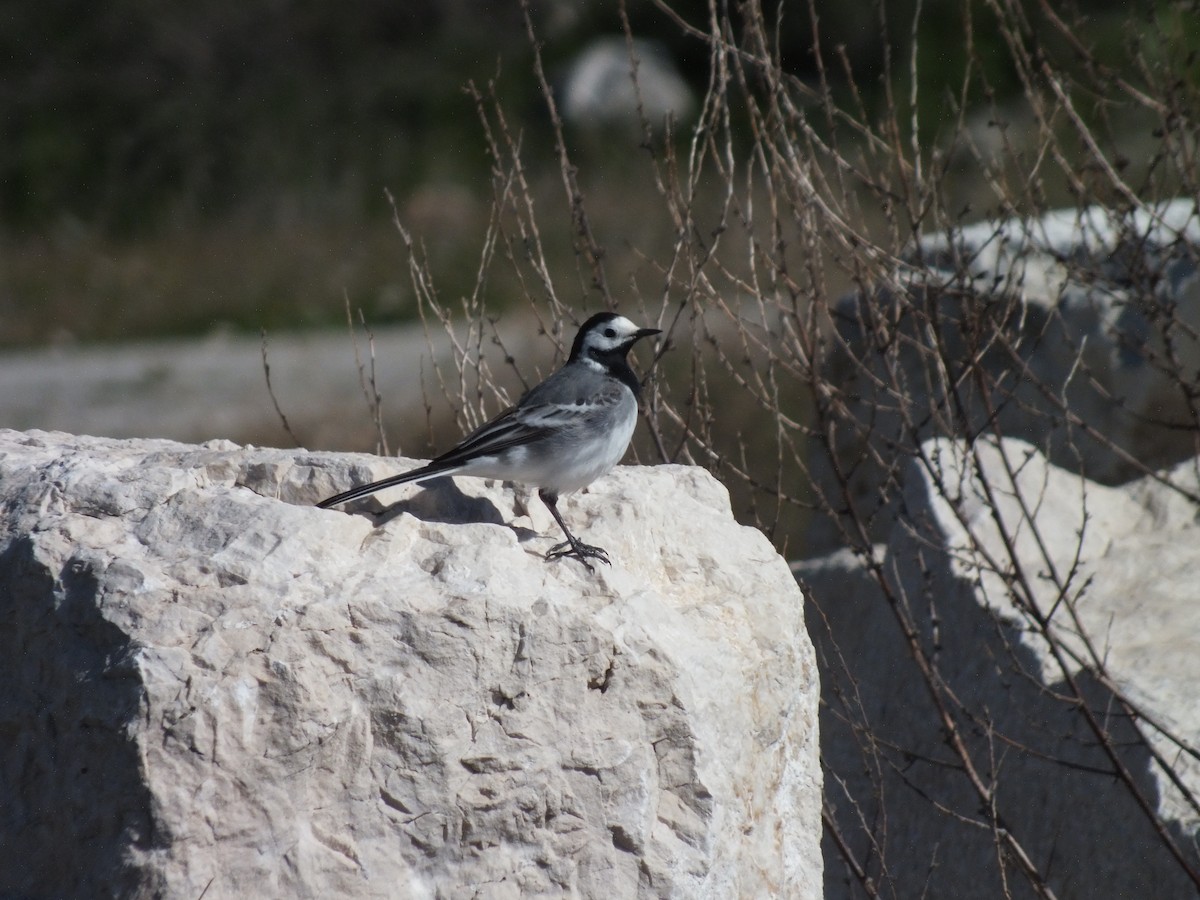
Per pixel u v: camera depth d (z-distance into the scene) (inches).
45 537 288.4
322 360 1309.1
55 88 1946.4
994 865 442.0
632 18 1994.3
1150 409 553.0
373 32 2084.2
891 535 534.3
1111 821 403.2
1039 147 473.1
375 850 268.4
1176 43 498.3
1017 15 467.5
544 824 277.6
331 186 1831.9
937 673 448.5
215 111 1934.1
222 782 262.7
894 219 464.1
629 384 427.8
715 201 956.0
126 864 256.4
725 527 349.4
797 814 328.5
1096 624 451.8
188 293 1556.3
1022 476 515.8
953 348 568.4
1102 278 467.8
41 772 274.8
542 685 283.4
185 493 302.2
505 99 1923.0
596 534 328.8
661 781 286.0
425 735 274.5
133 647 268.7
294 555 287.1
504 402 469.7
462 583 288.0
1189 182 440.1
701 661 298.7
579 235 500.4
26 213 1831.9
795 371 457.1
